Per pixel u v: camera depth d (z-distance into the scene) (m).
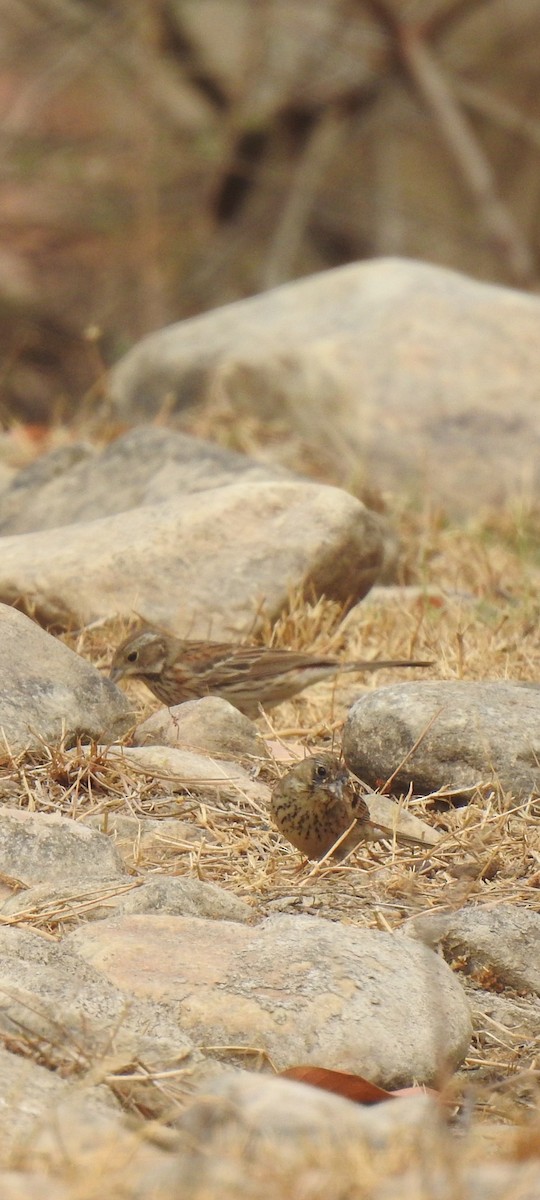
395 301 25.08
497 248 41.66
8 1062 7.57
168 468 19.66
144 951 8.98
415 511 22.38
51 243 44.41
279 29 44.53
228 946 9.08
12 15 46.31
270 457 23.38
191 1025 8.41
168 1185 6.27
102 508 19.41
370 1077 8.29
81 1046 7.91
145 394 25.91
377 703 12.90
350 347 24.16
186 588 16.02
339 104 44.12
